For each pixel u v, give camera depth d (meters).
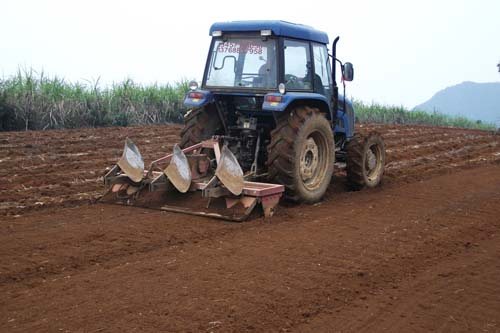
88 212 6.42
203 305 3.88
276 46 6.79
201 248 5.17
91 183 8.05
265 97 6.57
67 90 15.15
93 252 4.99
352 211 6.74
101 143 11.80
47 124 14.35
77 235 5.46
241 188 6.19
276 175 6.76
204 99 7.05
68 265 4.67
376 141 8.26
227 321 3.65
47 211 6.46
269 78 6.82
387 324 3.75
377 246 5.32
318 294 4.15
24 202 6.86
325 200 7.40
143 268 4.60
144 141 12.38
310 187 7.12
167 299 3.97
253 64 6.94
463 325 3.76
